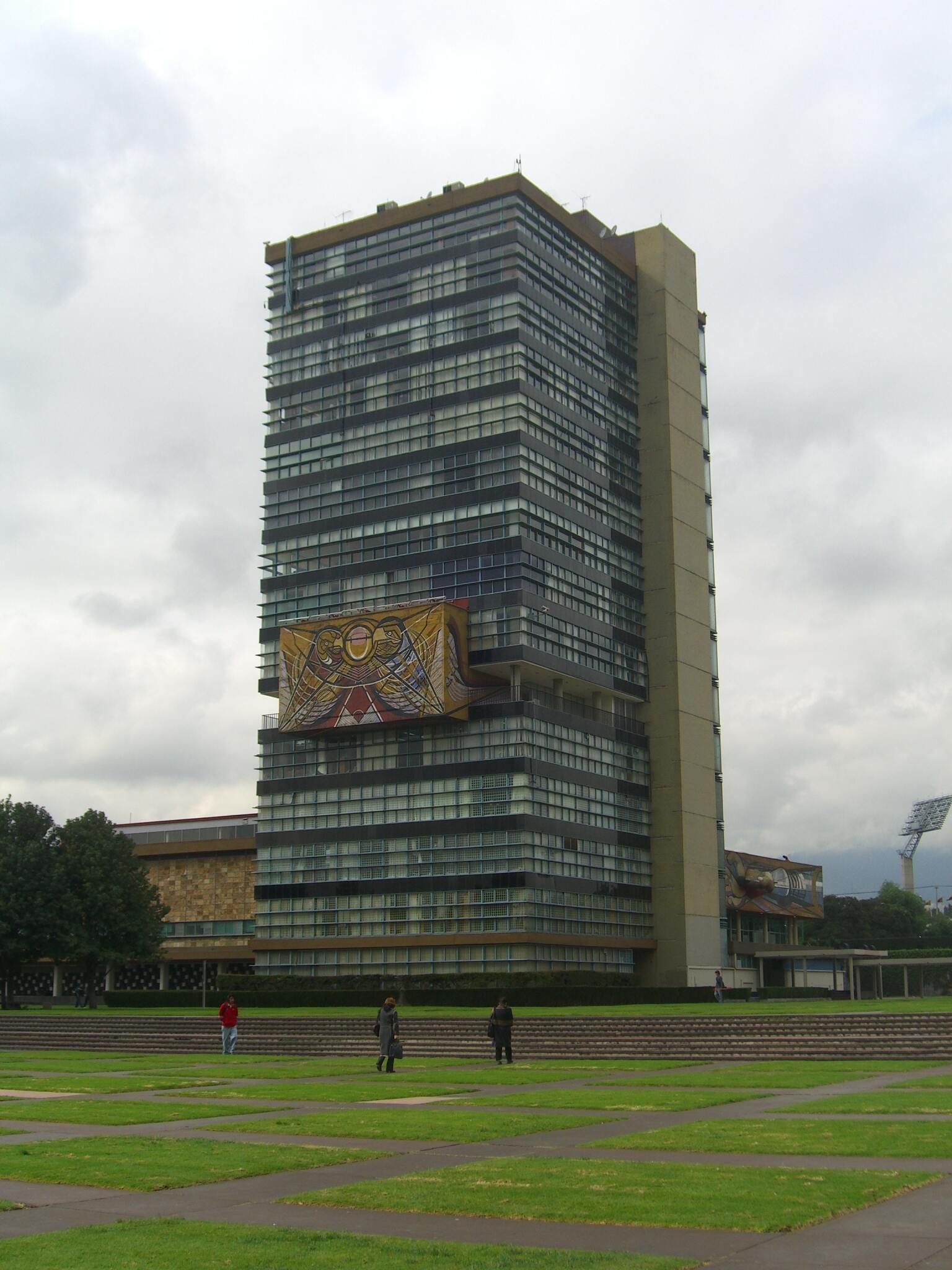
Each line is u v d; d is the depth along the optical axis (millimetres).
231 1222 19578
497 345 122188
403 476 124438
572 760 119438
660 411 138875
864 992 161750
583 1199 20656
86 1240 18156
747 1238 17891
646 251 143375
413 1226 19188
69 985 152000
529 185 126438
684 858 129000
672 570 134875
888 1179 22031
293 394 133375
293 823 123062
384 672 116438
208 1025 78125
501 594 116125
